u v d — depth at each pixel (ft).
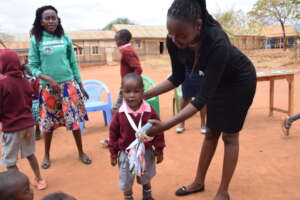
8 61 10.66
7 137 10.86
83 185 11.91
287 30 129.90
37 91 17.26
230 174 9.50
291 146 14.71
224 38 7.98
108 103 19.98
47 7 12.65
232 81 8.80
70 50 13.70
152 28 112.16
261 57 77.36
